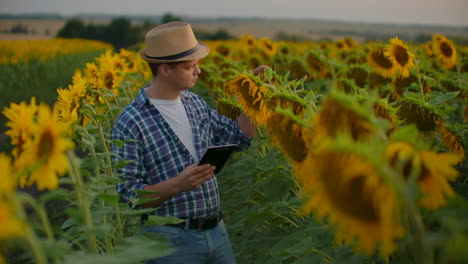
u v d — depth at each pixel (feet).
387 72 16.89
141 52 10.98
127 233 12.34
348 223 4.46
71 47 145.59
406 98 9.70
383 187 4.18
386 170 4.17
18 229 4.29
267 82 10.34
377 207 4.25
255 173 13.82
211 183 10.66
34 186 23.93
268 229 12.69
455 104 14.61
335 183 4.40
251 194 14.35
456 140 9.83
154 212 10.26
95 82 15.07
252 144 14.37
